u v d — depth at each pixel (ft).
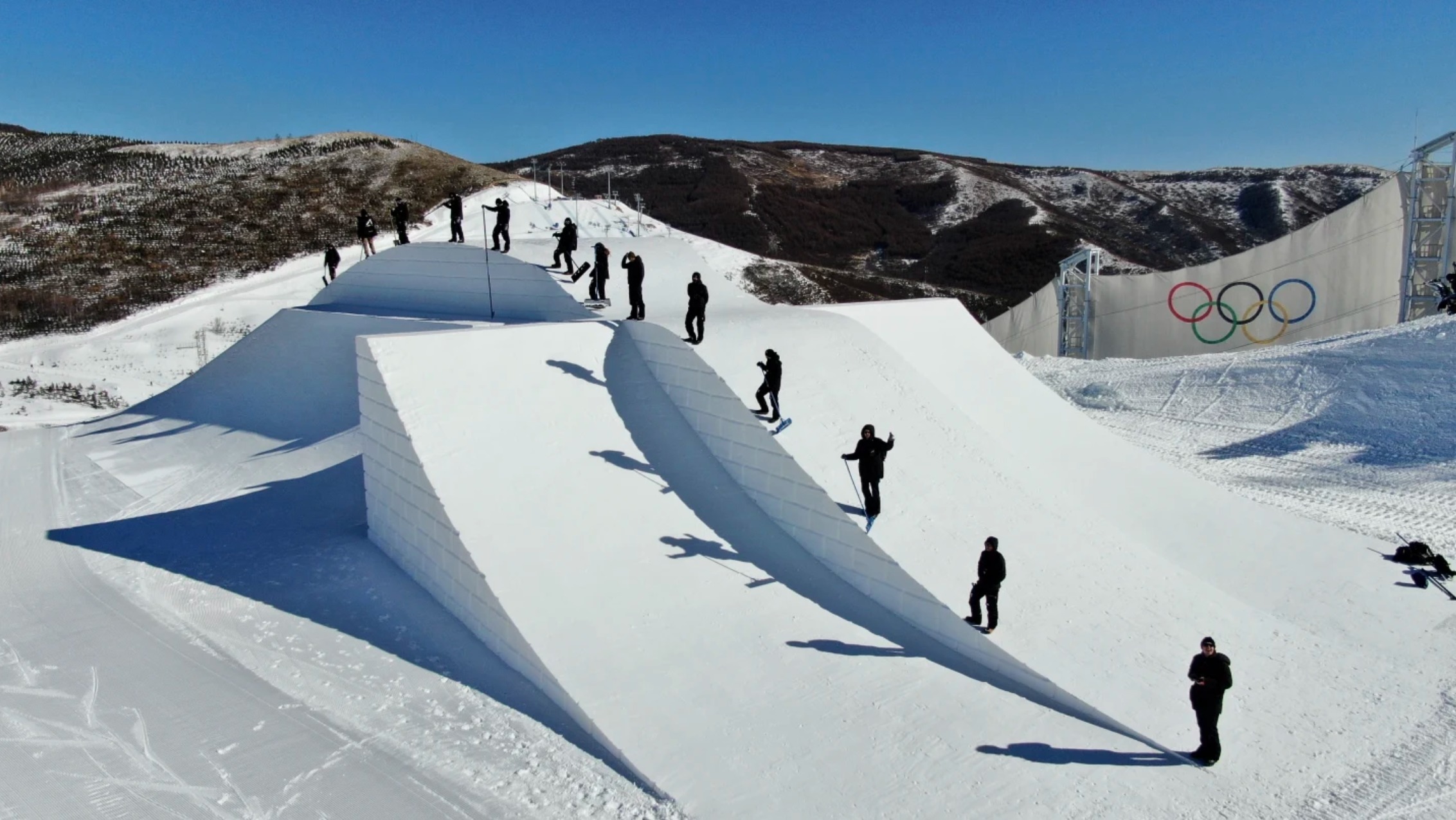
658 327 46.78
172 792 25.73
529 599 33.01
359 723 29.30
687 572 36.11
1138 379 94.17
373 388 40.16
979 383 57.62
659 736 28.17
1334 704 32.68
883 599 36.22
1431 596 42.06
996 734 29.22
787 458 39.63
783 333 50.11
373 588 38.22
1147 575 39.50
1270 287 115.75
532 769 26.99
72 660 33.47
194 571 41.32
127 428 71.20
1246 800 26.89
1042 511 41.57
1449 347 78.18
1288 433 74.69
